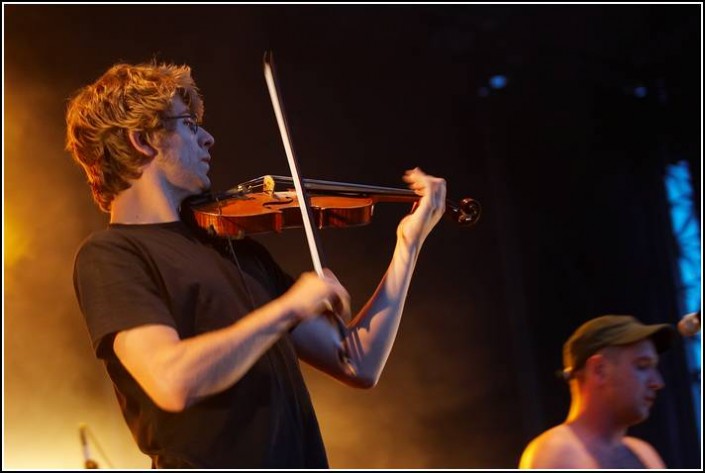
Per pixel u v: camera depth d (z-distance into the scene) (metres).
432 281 11.57
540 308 11.34
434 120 11.34
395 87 11.32
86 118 2.94
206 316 2.71
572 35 10.92
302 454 2.72
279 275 3.20
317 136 11.05
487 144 11.30
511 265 11.32
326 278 2.70
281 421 2.68
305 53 11.12
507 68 11.21
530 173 11.38
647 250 11.15
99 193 2.96
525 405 11.24
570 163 11.35
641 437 11.05
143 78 2.98
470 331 11.50
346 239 11.17
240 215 3.16
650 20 10.62
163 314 2.60
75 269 2.74
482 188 11.39
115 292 2.61
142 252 2.74
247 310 2.80
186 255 2.80
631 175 11.21
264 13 10.94
